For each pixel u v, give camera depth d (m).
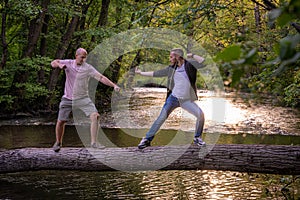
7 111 16.52
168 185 7.05
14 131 13.06
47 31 18.17
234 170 4.95
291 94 5.10
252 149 4.88
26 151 5.53
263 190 6.47
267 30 5.04
